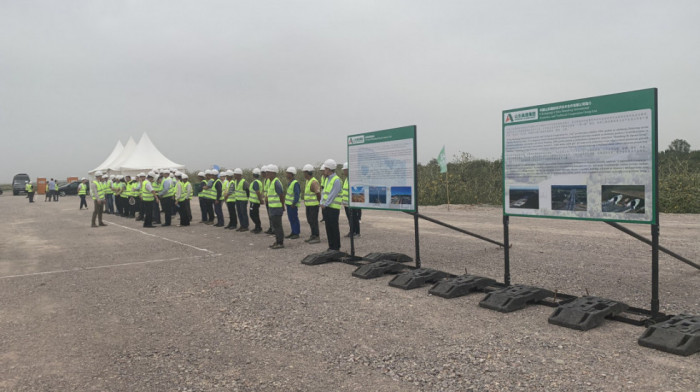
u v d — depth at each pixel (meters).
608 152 5.38
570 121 5.75
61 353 4.93
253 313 6.10
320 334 5.21
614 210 5.34
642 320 5.09
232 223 16.38
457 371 4.09
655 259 5.05
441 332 5.11
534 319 5.45
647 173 5.04
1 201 47.78
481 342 4.76
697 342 4.28
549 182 6.02
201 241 13.42
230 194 16.14
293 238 13.23
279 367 4.36
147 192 17.95
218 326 5.64
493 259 9.09
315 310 6.12
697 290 6.38
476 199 24.48
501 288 6.45
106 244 13.49
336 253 9.55
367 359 4.46
